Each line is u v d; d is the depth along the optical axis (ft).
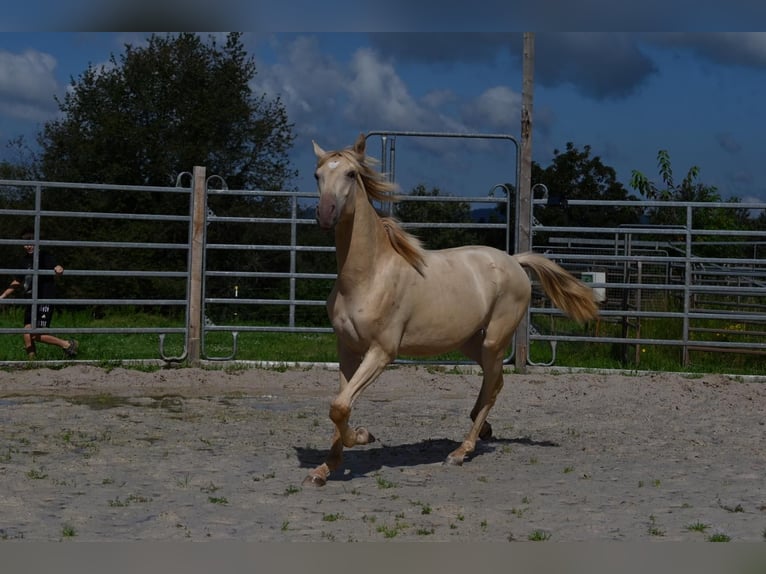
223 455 23.50
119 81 94.38
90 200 86.84
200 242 39.04
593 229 39.60
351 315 20.36
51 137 92.17
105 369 37.27
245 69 98.43
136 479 20.67
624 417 30.63
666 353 45.16
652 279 49.52
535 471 22.34
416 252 21.12
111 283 79.05
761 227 64.85
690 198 64.23
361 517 17.78
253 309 78.48
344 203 19.29
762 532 16.98
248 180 95.91
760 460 24.04
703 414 31.48
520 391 35.06
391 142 38.42
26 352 41.22
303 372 38.45
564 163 97.19
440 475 21.77
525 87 38.96
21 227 81.61
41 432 25.86
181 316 80.43
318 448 24.75
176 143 92.63
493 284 23.13
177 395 33.45
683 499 19.56
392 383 36.81
